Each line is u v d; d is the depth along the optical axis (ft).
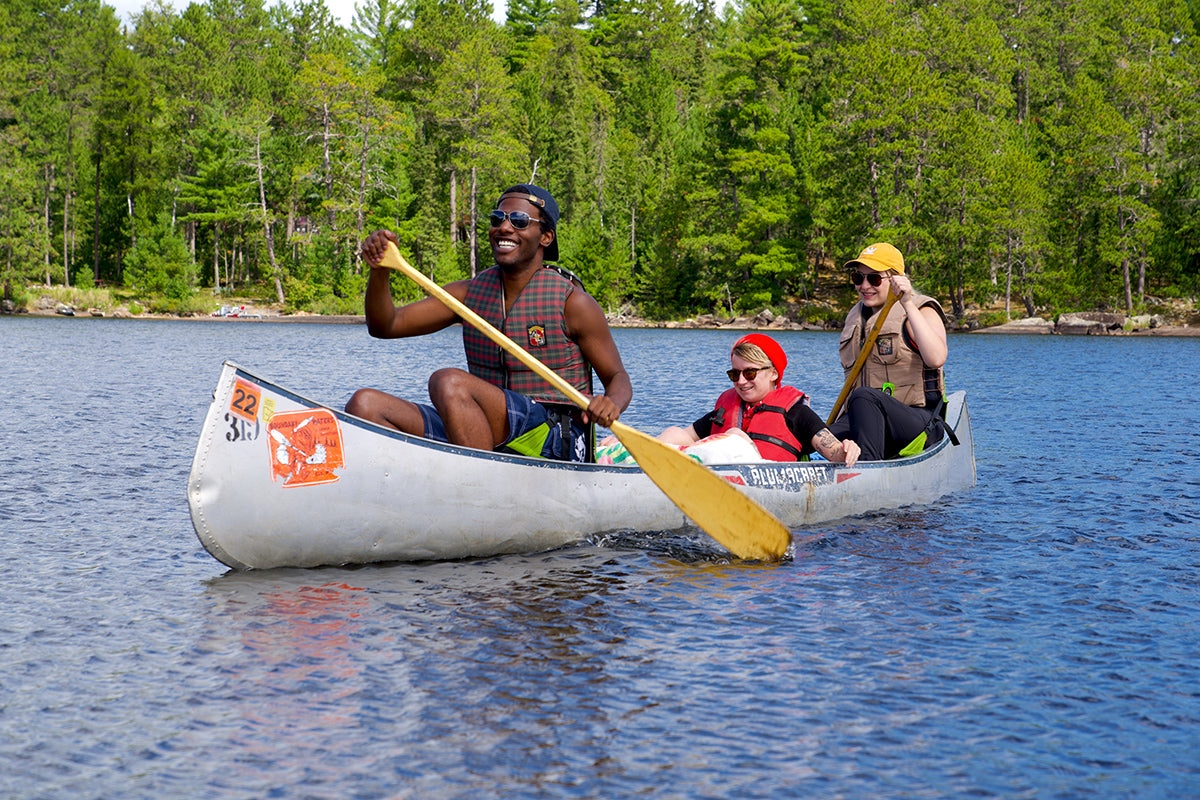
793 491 16.76
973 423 31.81
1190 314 163.94
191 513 13.11
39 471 21.18
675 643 11.05
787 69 200.03
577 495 15.23
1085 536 16.28
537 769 8.23
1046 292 168.04
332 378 50.65
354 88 201.57
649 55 289.53
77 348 78.95
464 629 11.44
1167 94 168.76
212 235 225.76
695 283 197.88
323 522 13.70
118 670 10.15
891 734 8.92
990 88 190.60
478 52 205.77
